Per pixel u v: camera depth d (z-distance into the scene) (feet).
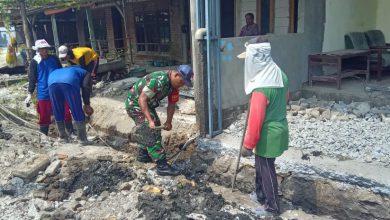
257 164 12.09
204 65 15.67
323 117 17.66
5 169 15.76
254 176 13.88
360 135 14.93
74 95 17.83
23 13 30.68
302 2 22.62
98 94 25.43
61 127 19.22
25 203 13.60
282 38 20.16
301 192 12.80
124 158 16.84
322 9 23.47
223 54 16.44
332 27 24.90
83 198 13.73
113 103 22.41
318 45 23.53
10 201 13.70
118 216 12.58
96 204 13.35
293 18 26.53
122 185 14.30
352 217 11.80
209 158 15.38
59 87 17.76
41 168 15.71
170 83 14.42
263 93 10.96
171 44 42.47
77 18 60.13
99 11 54.13
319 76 21.93
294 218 12.32
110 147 18.94
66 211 12.72
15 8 36.88
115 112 21.07
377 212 11.27
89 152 17.46
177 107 20.39
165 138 17.39
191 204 13.15
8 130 20.99
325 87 21.77
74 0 33.30
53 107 18.67
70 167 15.79
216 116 16.61
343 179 11.87
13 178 15.01
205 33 15.33
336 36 25.50
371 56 24.76
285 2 26.81
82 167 15.79
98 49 55.21
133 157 17.31
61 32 62.39
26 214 12.95
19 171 14.96
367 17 28.86
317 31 23.25
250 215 12.51
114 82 28.40
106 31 53.78
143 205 12.85
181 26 40.91
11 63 46.24
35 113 24.45
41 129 20.83
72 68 18.34
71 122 20.70
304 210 12.81
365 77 24.61
